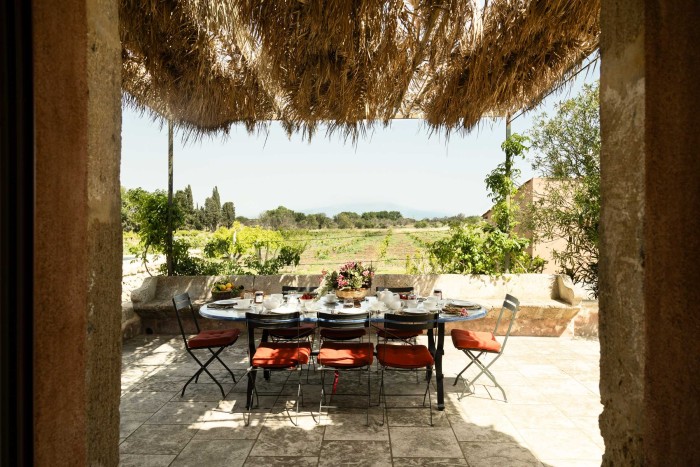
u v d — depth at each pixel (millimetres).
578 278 6770
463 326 6340
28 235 668
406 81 4027
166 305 6211
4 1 648
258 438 3248
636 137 907
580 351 5551
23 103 665
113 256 996
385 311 4090
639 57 889
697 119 741
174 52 3771
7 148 649
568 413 3689
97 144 924
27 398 670
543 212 6895
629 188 939
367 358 3627
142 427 3441
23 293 663
